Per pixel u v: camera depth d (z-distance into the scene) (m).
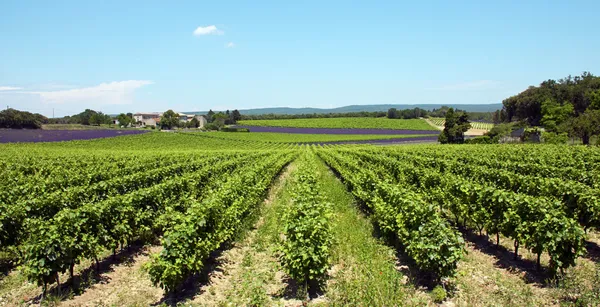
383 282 8.91
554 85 106.25
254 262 10.89
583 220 12.29
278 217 14.56
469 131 117.69
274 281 9.52
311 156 46.34
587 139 59.62
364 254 10.88
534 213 9.76
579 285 8.38
